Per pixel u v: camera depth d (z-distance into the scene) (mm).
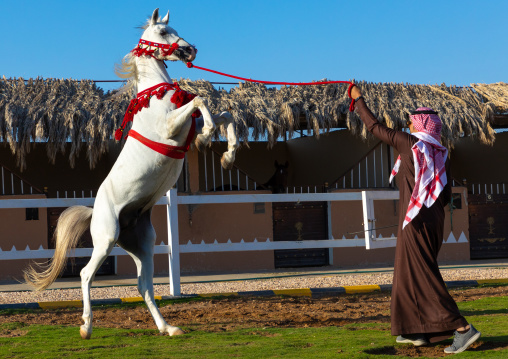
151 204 6090
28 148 11672
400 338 5016
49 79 12805
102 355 4750
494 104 13750
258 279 11062
